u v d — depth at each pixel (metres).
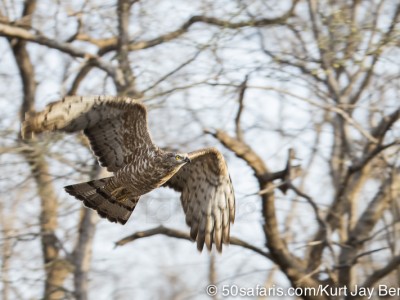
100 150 17.50
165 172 17.17
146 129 17.17
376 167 25.47
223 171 18.22
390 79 25.23
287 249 21.92
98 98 16.83
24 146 23.42
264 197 21.19
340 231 23.83
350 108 24.34
